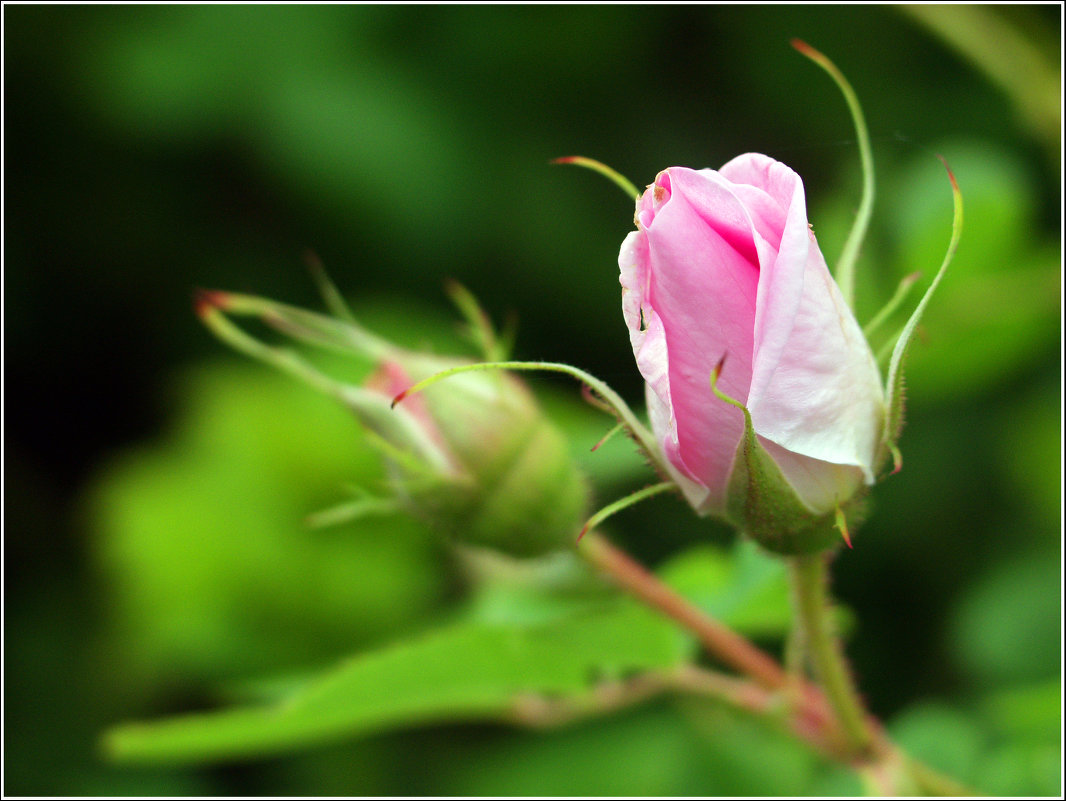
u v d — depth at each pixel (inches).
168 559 20.2
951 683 20.9
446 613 20.1
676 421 16.3
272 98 21.9
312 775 20.6
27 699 22.3
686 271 16.1
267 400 20.4
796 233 16.0
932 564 21.2
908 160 21.0
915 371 19.4
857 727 17.6
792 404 16.2
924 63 22.7
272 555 20.2
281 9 22.4
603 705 18.5
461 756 20.6
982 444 21.0
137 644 20.6
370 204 22.4
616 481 18.7
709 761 19.2
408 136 22.4
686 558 19.0
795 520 16.5
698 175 16.1
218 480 20.3
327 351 20.5
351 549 20.2
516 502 17.7
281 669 20.2
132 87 21.8
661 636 18.0
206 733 18.1
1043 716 17.8
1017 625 19.2
